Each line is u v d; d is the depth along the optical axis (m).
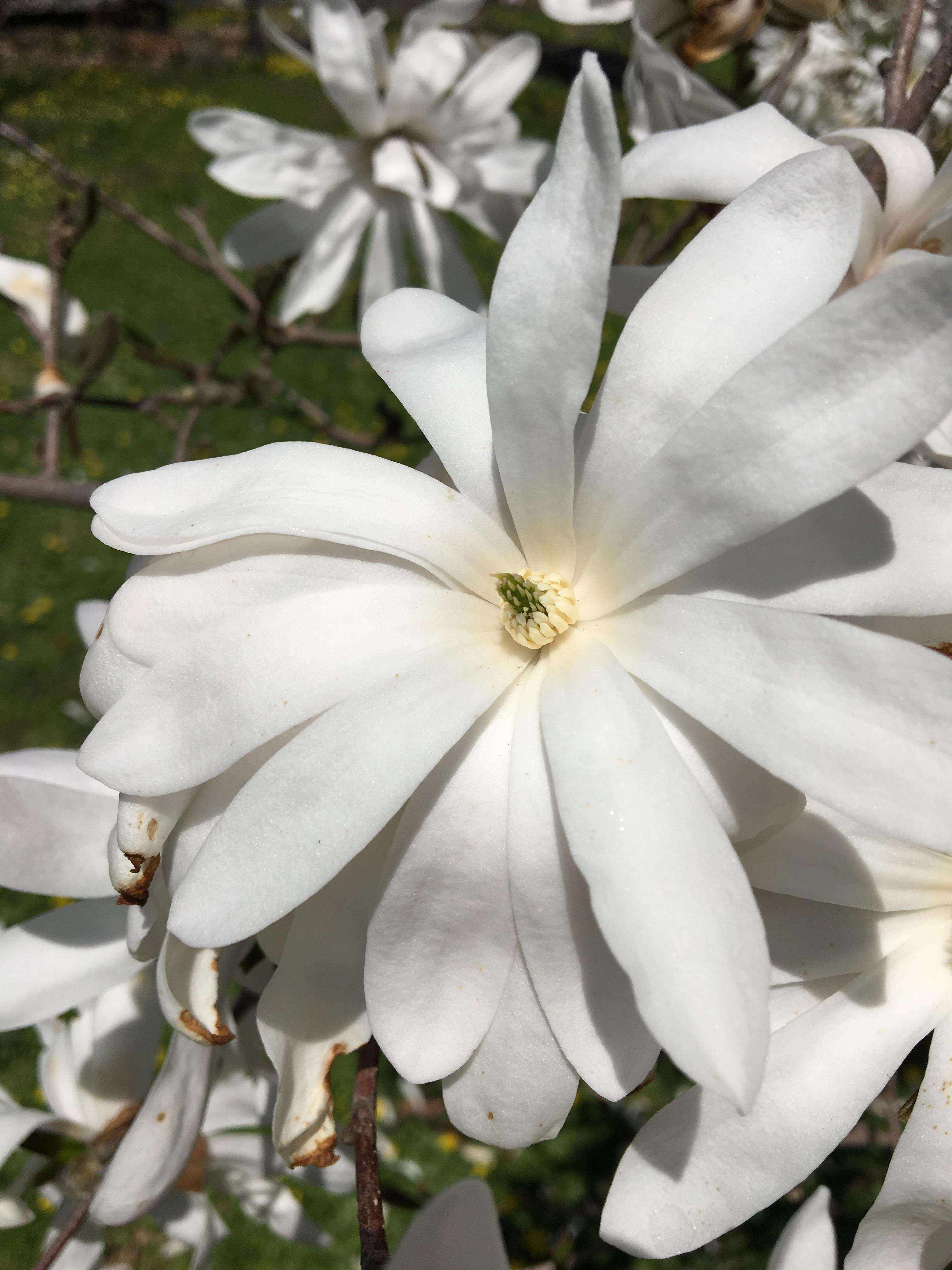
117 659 0.13
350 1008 0.13
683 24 0.23
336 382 0.80
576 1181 0.38
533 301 0.11
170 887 0.12
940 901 0.12
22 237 0.95
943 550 0.11
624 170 0.15
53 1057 0.19
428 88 0.27
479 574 0.12
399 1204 0.21
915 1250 0.12
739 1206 0.11
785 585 0.11
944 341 0.09
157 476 0.13
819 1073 0.12
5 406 0.29
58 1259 0.18
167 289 0.91
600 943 0.11
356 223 0.29
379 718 0.11
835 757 0.10
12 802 0.15
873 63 0.29
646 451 0.11
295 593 0.12
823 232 0.11
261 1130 0.24
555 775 0.10
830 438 0.10
